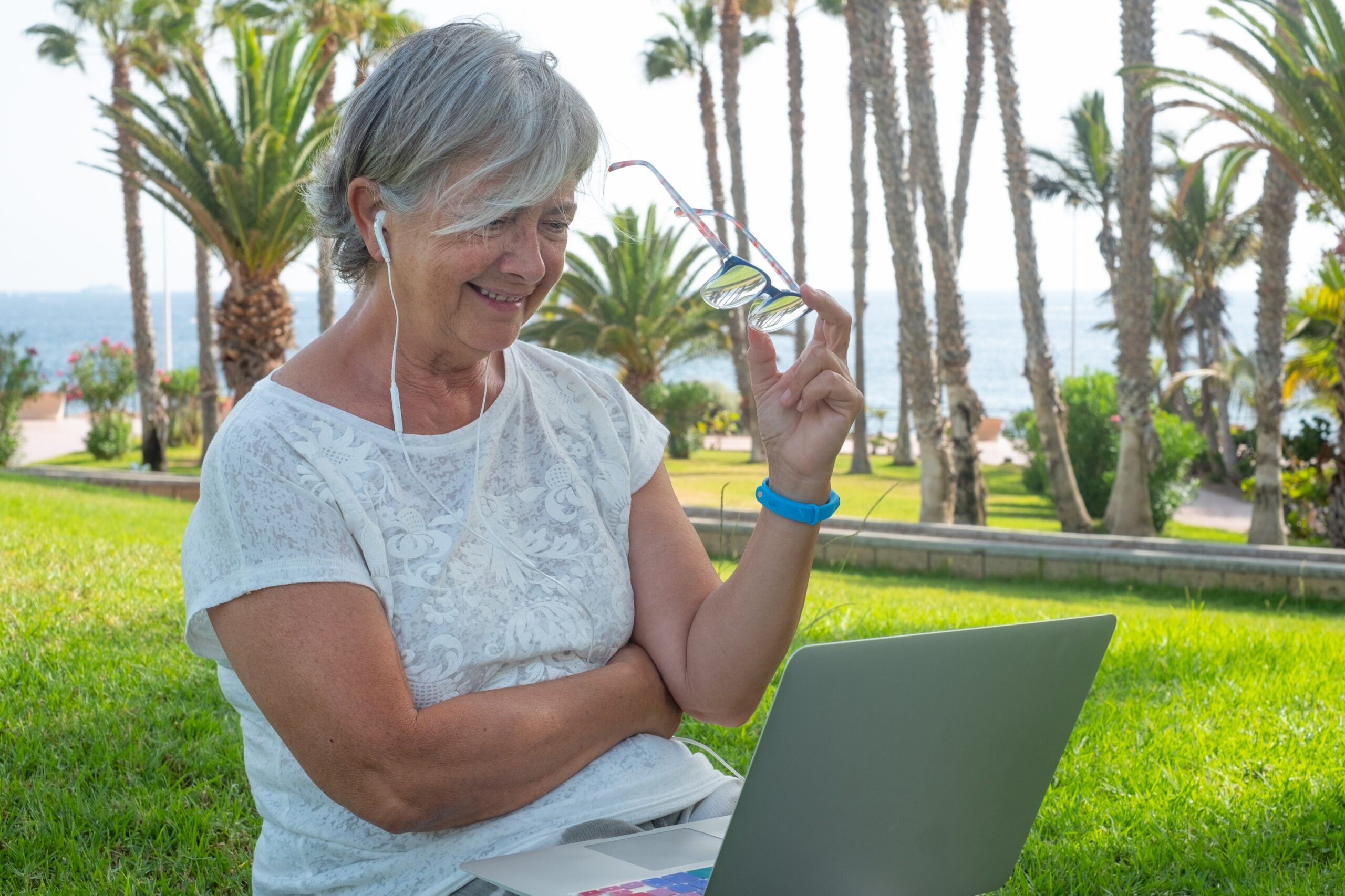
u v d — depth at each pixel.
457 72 1.44
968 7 26.20
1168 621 6.86
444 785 1.48
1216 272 31.44
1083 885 2.55
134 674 3.92
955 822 1.49
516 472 1.69
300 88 15.86
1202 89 12.97
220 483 1.48
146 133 15.44
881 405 72.00
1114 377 22.03
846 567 12.82
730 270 1.62
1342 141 12.32
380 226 1.51
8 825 2.64
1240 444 28.69
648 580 1.80
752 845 1.30
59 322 185.38
